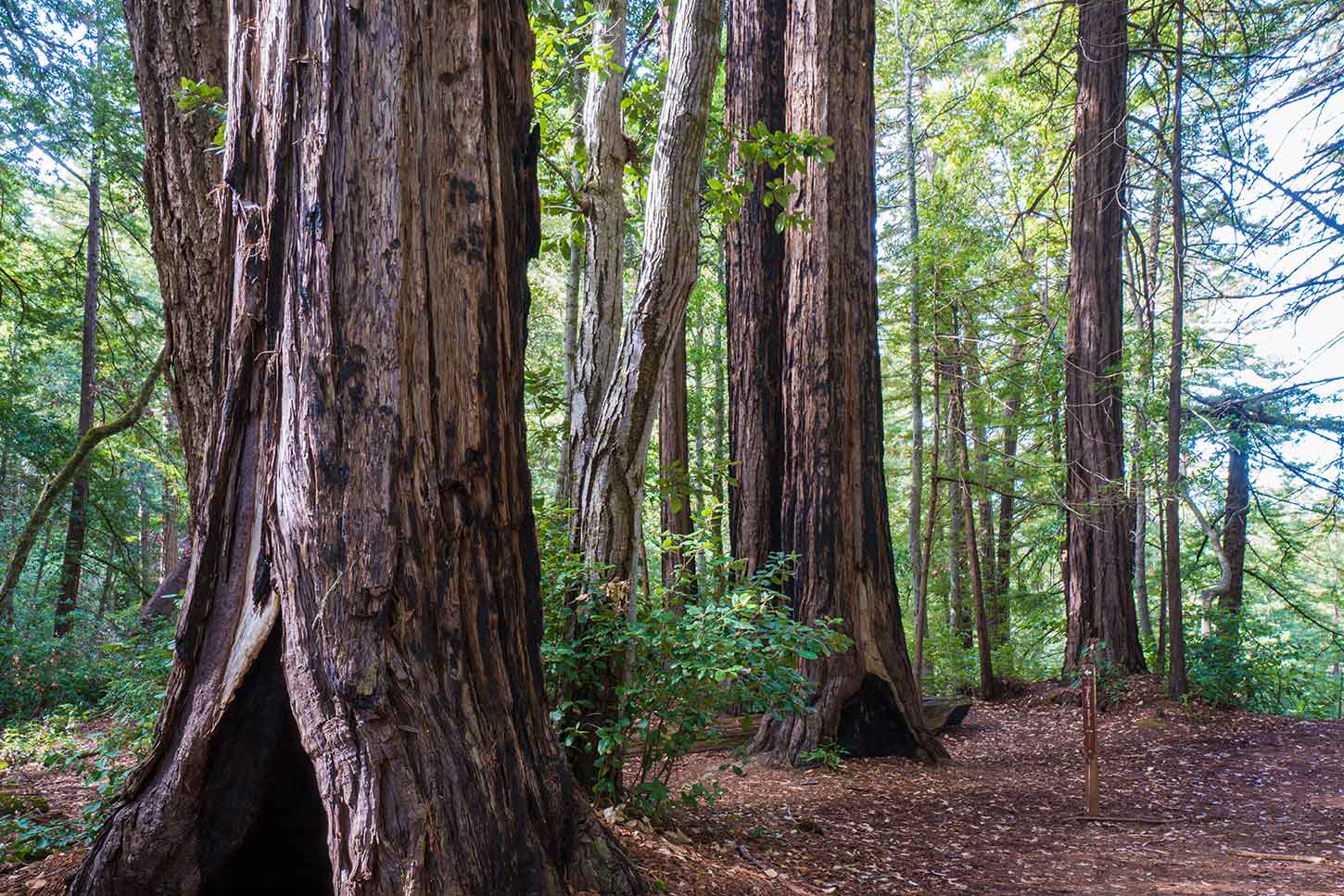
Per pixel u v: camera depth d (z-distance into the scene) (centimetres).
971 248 1499
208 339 406
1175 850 605
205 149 401
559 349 2106
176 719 279
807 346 917
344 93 267
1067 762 961
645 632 487
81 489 1633
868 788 770
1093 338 1442
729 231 1092
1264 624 1375
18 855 383
